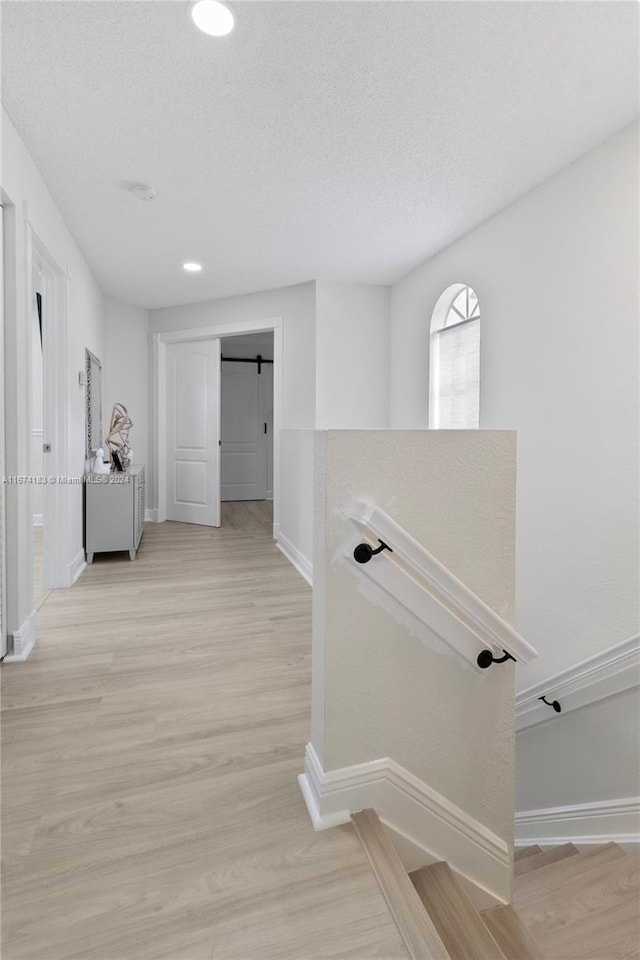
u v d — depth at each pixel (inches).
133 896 46.0
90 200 122.0
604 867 76.7
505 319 125.3
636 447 89.7
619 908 66.8
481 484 58.5
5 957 40.1
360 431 53.9
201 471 233.0
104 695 84.2
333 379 187.9
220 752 69.2
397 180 112.3
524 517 117.3
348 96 84.1
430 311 164.4
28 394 97.9
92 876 48.2
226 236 144.5
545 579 111.2
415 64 76.5
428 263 164.2
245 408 333.7
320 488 54.9
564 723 103.5
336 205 124.7
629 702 89.2
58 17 67.7
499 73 78.2
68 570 142.8
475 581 58.9
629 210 90.7
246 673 93.0
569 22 68.4
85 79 80.1
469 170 107.3
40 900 45.5
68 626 114.0
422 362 170.4
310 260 164.2
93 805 58.2
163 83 81.2
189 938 42.1
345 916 44.3
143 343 235.6
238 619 120.1
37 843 52.3
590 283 99.3
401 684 57.7
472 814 61.9
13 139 91.8
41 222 110.3
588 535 100.1
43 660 96.7
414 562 53.4
